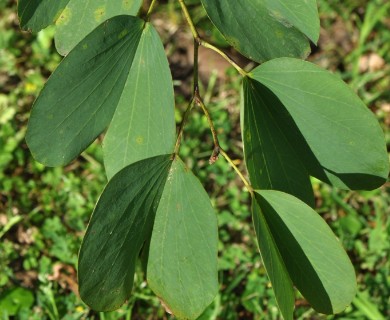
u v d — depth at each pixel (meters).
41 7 0.43
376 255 0.67
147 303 0.64
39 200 0.71
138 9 0.43
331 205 0.72
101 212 0.41
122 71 0.43
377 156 0.43
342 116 0.43
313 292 0.44
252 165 0.42
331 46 0.89
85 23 0.44
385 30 0.90
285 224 0.43
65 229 0.67
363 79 0.83
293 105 0.43
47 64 0.82
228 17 0.42
